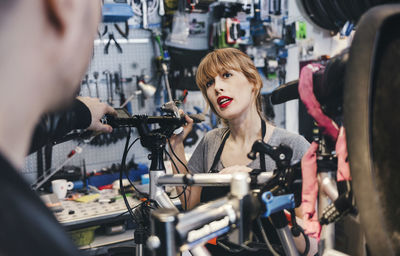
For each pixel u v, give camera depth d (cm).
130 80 341
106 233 246
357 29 44
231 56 142
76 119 73
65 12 23
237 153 148
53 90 24
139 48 347
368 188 42
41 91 24
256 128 145
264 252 112
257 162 141
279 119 404
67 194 281
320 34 379
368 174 42
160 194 93
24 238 19
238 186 54
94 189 291
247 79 143
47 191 283
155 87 353
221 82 141
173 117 104
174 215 49
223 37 355
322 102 55
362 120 42
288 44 390
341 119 54
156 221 49
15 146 23
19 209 19
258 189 63
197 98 363
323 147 59
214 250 121
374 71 42
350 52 44
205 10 350
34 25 22
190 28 365
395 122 44
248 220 55
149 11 343
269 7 379
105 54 334
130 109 336
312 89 56
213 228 55
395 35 44
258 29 375
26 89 22
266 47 393
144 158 349
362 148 42
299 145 133
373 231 43
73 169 302
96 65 331
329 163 58
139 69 349
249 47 384
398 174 45
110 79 333
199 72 152
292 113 409
